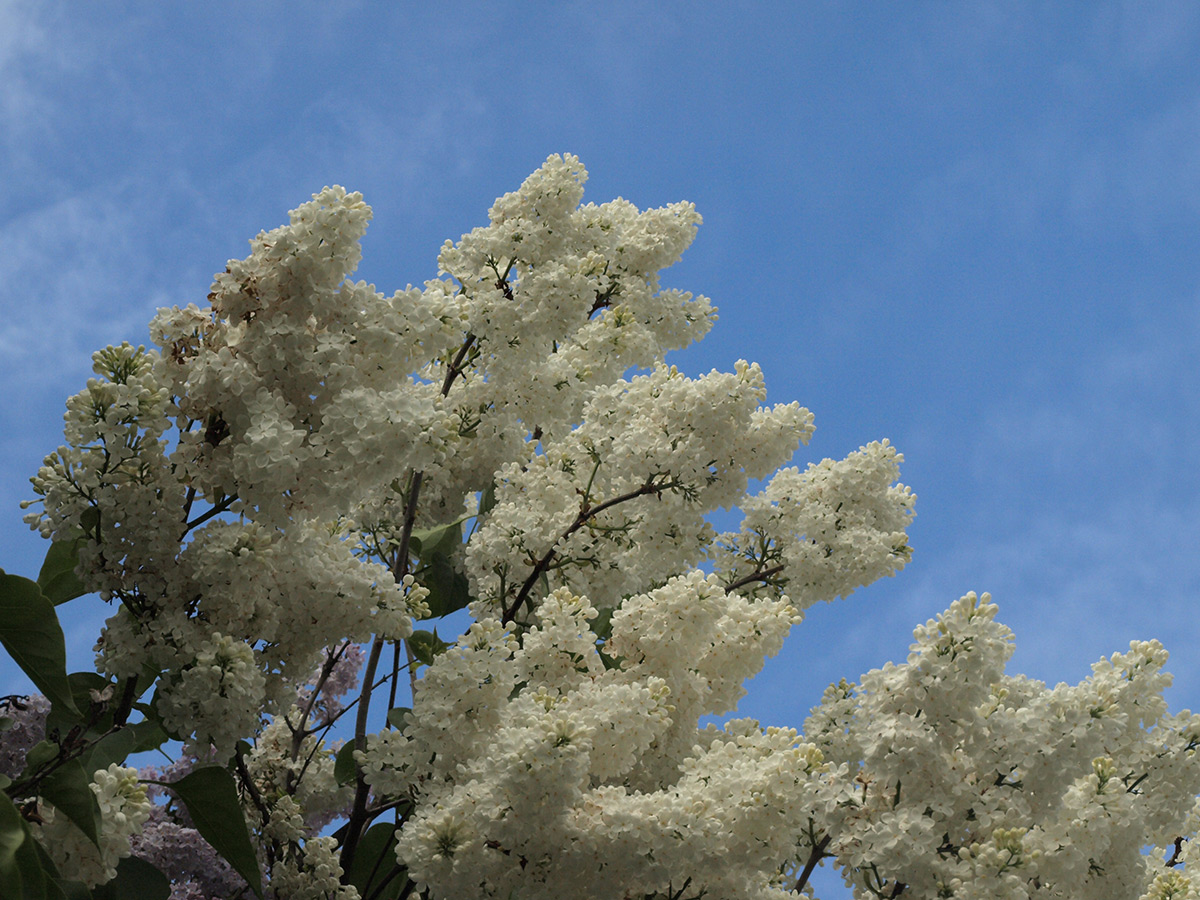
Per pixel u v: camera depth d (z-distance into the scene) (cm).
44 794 341
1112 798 430
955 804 404
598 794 389
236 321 426
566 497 591
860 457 656
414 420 393
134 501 389
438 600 621
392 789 416
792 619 484
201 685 383
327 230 414
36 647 347
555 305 557
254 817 527
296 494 414
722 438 530
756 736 413
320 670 670
